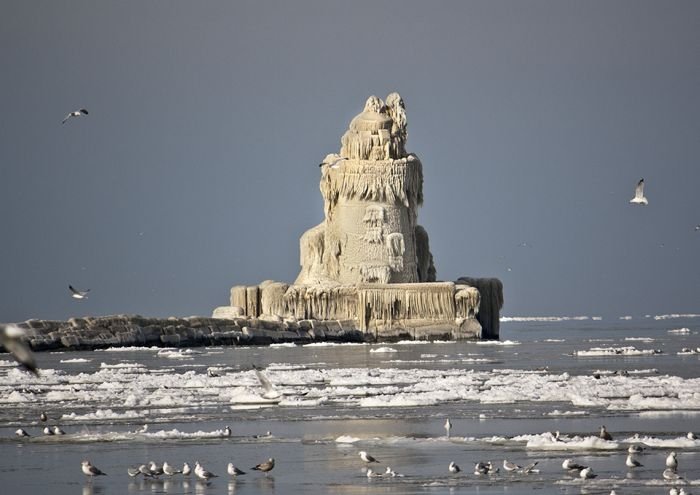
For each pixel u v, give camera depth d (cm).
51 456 17250
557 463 15900
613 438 17725
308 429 19438
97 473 15475
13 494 14750
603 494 13962
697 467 15412
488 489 14400
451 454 16788
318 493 14412
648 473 15075
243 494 14438
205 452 17362
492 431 18812
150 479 15450
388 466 15988
